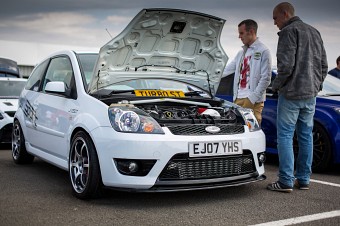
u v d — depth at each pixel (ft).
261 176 13.55
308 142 14.20
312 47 13.76
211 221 10.61
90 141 12.31
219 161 12.26
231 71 18.67
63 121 14.21
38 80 17.81
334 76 23.00
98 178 12.11
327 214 11.28
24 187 14.17
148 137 11.55
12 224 10.19
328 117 16.92
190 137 11.90
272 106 18.74
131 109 12.23
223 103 15.49
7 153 22.57
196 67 15.79
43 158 16.14
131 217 10.88
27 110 17.84
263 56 16.35
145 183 11.46
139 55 14.37
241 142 12.66
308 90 13.61
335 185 14.89
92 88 13.70
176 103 14.42
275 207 11.93
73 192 13.03
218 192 13.65
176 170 11.72
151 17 13.37
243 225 10.30
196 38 14.96
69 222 10.41
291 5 14.01
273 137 18.69
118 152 11.53
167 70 15.47
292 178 13.74
